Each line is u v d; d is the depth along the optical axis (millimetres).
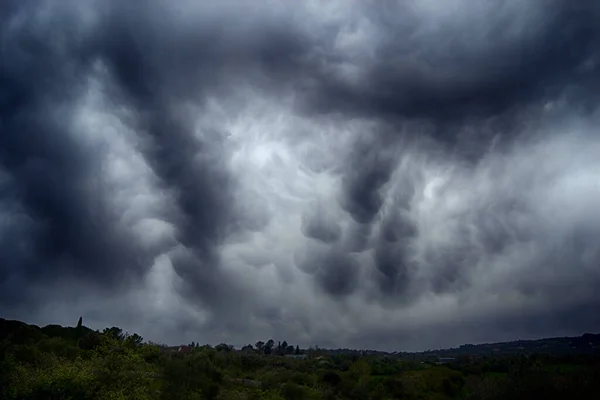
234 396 50781
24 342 53625
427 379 70750
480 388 49844
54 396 29766
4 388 29609
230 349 109375
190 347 89000
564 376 44031
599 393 40469
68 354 47562
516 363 51781
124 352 33281
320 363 102000
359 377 77938
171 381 46562
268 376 67812
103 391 30828
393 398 66938
